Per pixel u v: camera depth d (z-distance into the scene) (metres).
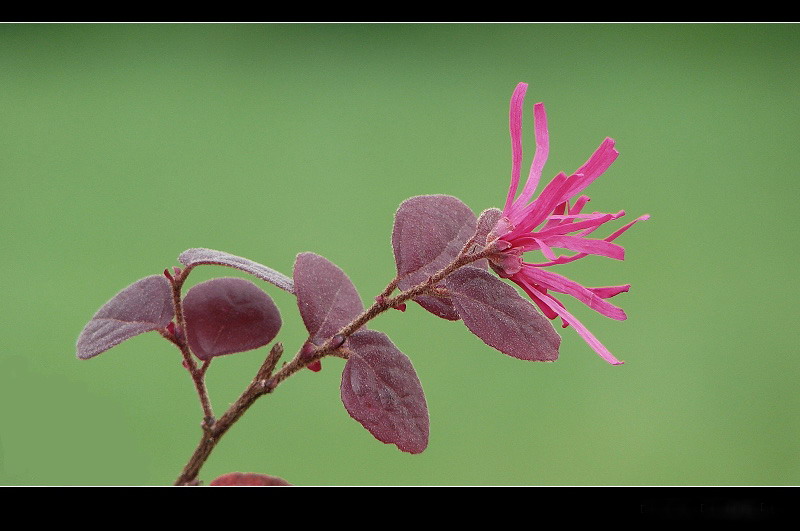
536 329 0.46
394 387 0.47
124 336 0.47
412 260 0.47
